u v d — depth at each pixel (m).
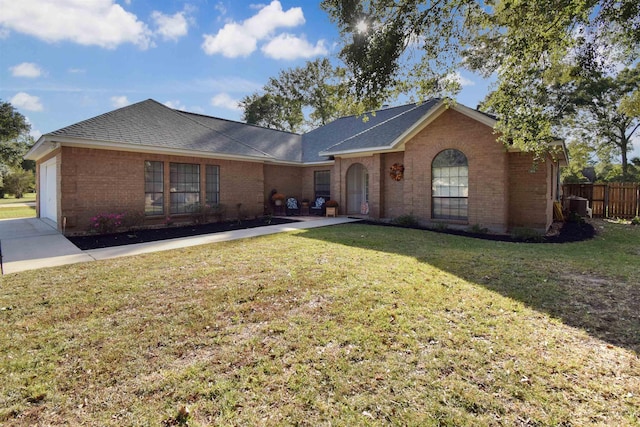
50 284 5.45
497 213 11.13
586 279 5.61
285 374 2.94
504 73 6.69
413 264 6.59
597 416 2.41
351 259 7.05
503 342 3.46
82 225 10.70
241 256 7.43
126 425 2.38
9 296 4.89
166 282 5.52
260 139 19.08
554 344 3.42
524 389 2.71
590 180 32.72
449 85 7.47
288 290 5.06
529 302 4.55
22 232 11.05
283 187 18.28
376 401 2.59
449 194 12.43
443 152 12.53
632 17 5.46
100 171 11.05
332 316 4.11
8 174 36.03
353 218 15.86
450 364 3.06
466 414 2.44
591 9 5.57
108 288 5.23
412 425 2.34
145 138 12.21
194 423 2.38
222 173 14.76
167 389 2.76
